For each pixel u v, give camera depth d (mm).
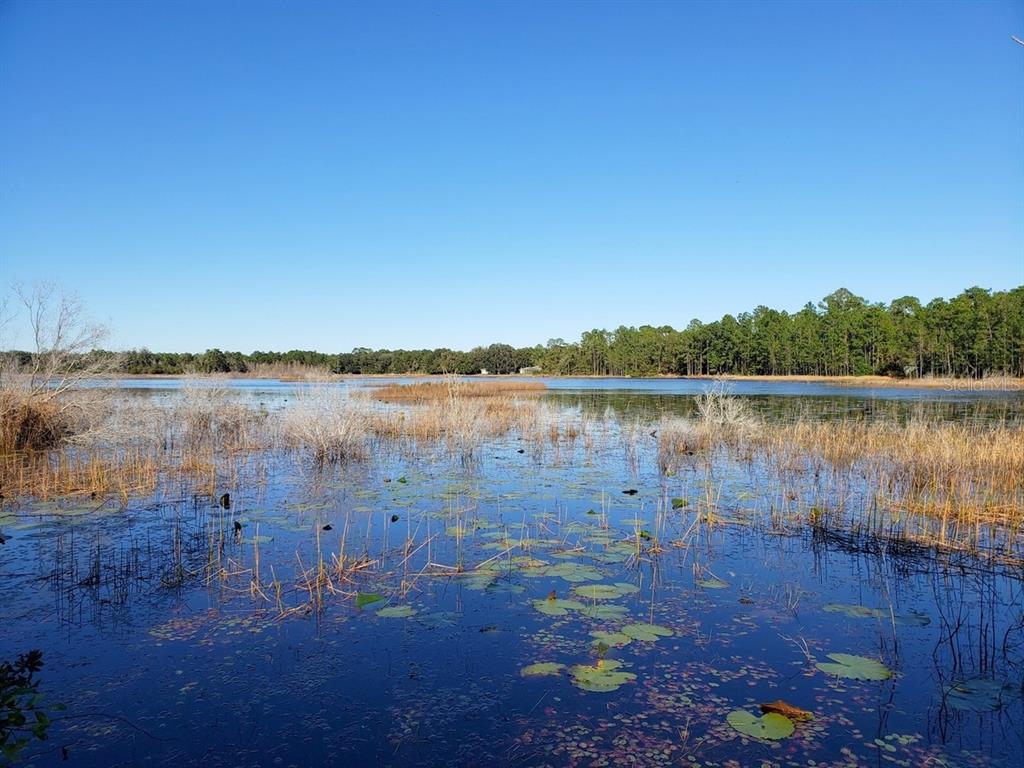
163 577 7035
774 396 40844
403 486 12188
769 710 4238
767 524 9203
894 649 5203
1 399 16250
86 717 4270
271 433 19297
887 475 12492
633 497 11148
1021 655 5105
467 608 6105
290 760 3783
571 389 54438
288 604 6238
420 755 3822
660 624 5703
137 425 18703
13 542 8414
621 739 3975
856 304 86000
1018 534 8531
